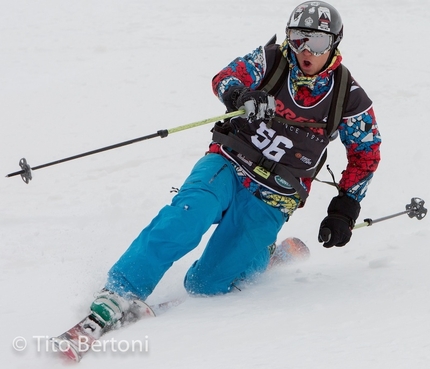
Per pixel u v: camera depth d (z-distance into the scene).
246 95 13.38
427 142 27.88
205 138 29.52
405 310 11.90
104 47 43.50
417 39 44.84
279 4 53.69
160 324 12.47
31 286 16.39
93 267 17.69
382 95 34.16
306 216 21.89
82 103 34.12
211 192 14.15
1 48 44.19
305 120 14.34
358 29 47.00
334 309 12.40
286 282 15.23
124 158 27.45
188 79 37.38
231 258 14.94
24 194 24.45
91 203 23.34
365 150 15.02
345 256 17.75
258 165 14.70
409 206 17.66
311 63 13.71
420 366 8.95
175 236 13.48
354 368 9.13
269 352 10.27
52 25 49.19
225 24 48.69
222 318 12.50
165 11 52.31
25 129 31.23
